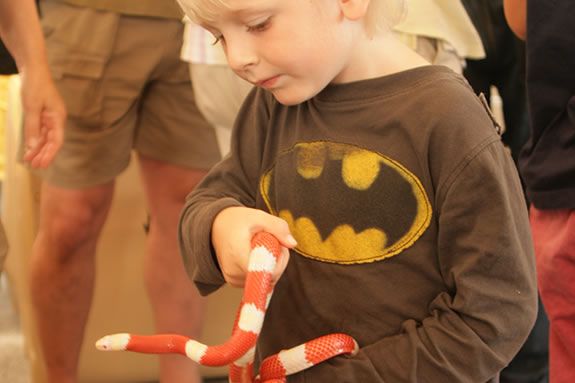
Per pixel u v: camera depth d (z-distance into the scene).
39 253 2.26
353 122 1.17
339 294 1.18
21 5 1.93
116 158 2.22
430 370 1.11
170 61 2.18
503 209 1.08
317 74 1.11
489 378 1.13
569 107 1.47
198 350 1.09
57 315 2.28
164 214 2.31
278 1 1.06
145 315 2.53
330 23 1.09
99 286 2.48
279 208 1.23
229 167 1.30
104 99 2.17
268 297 1.09
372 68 1.16
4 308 3.22
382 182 1.14
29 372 2.72
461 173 1.09
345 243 1.17
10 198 2.65
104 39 2.13
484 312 1.09
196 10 1.07
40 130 2.01
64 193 2.21
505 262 1.09
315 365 1.15
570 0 1.45
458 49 1.82
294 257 1.21
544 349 2.28
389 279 1.16
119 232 2.46
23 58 1.97
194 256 1.21
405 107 1.13
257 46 1.08
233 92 1.98
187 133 2.24
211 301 2.53
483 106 1.15
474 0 2.25
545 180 1.52
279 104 1.25
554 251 1.53
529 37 1.50
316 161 1.19
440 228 1.11
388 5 1.15
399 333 1.16
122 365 2.55
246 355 1.13
